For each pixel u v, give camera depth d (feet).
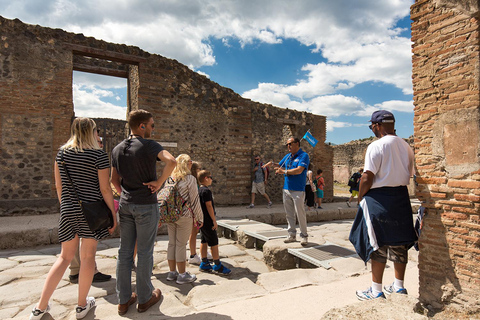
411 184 50.85
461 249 7.90
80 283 8.87
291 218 17.21
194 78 33.81
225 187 35.47
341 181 100.68
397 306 7.27
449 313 7.91
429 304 8.45
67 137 28.07
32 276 14.11
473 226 7.66
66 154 8.56
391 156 8.72
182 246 12.76
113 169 9.73
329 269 13.02
